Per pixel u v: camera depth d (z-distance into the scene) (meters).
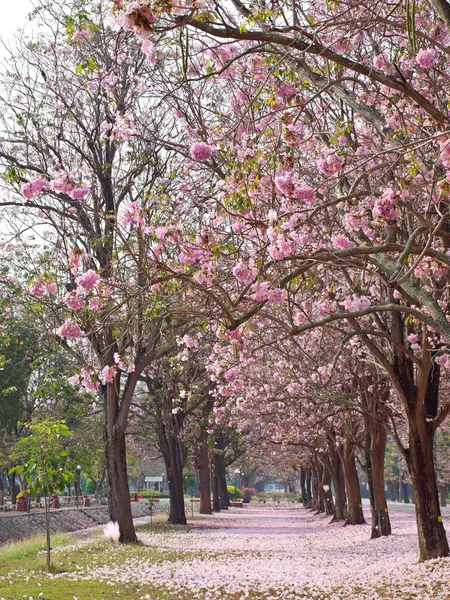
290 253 7.50
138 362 23.06
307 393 19.03
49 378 21.19
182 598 12.46
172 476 37.03
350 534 27.47
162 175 19.91
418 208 11.03
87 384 9.96
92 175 21.16
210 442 38.75
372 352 15.56
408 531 25.70
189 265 8.65
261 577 15.37
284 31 7.43
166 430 35.81
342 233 11.34
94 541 23.64
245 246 10.03
